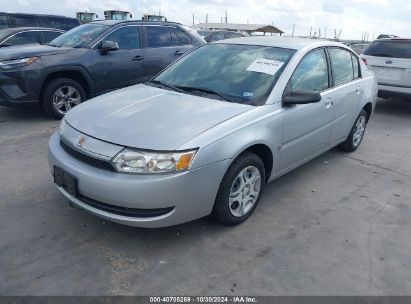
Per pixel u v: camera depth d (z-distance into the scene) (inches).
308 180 181.3
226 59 164.9
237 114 130.3
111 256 118.3
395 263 121.8
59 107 265.0
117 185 110.9
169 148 111.9
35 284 105.5
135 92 153.3
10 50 262.4
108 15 787.4
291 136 151.1
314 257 122.5
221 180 122.6
